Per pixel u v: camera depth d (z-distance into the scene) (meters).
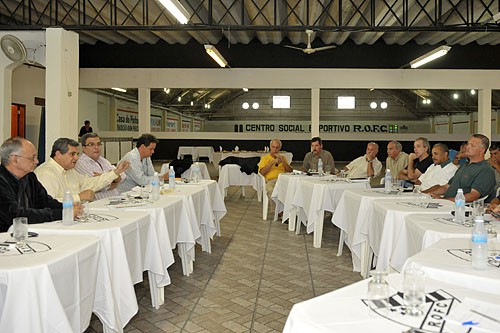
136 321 3.12
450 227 2.76
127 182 4.91
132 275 2.87
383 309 1.51
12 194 2.80
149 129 12.20
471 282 1.90
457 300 1.60
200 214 4.79
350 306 1.54
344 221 4.79
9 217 2.72
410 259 2.15
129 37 11.40
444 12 8.60
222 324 3.08
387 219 3.37
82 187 4.13
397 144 6.07
